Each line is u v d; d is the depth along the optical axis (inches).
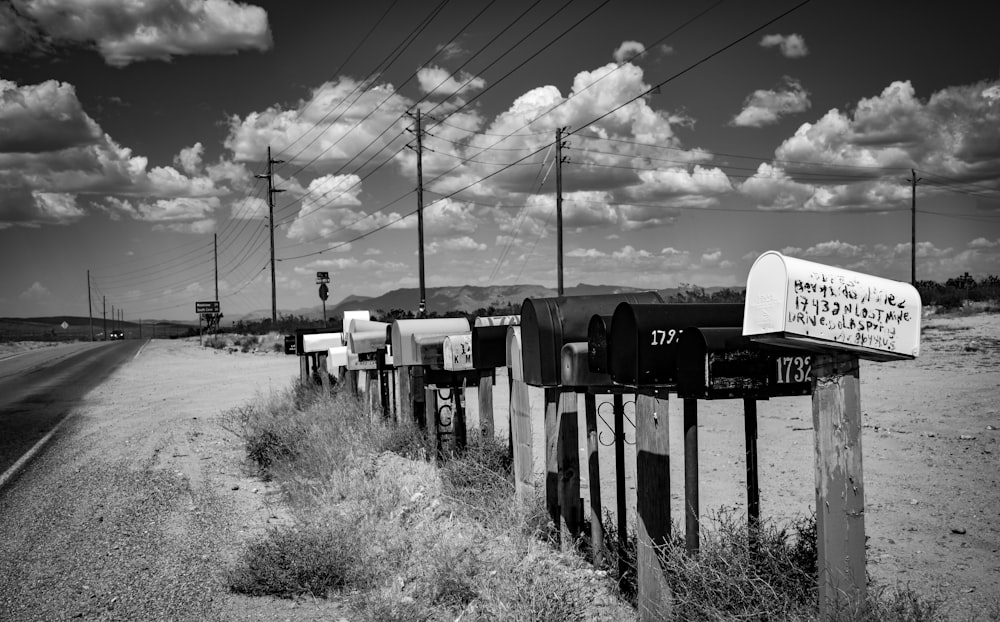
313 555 218.1
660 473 159.0
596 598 182.7
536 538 218.4
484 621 174.6
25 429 558.9
